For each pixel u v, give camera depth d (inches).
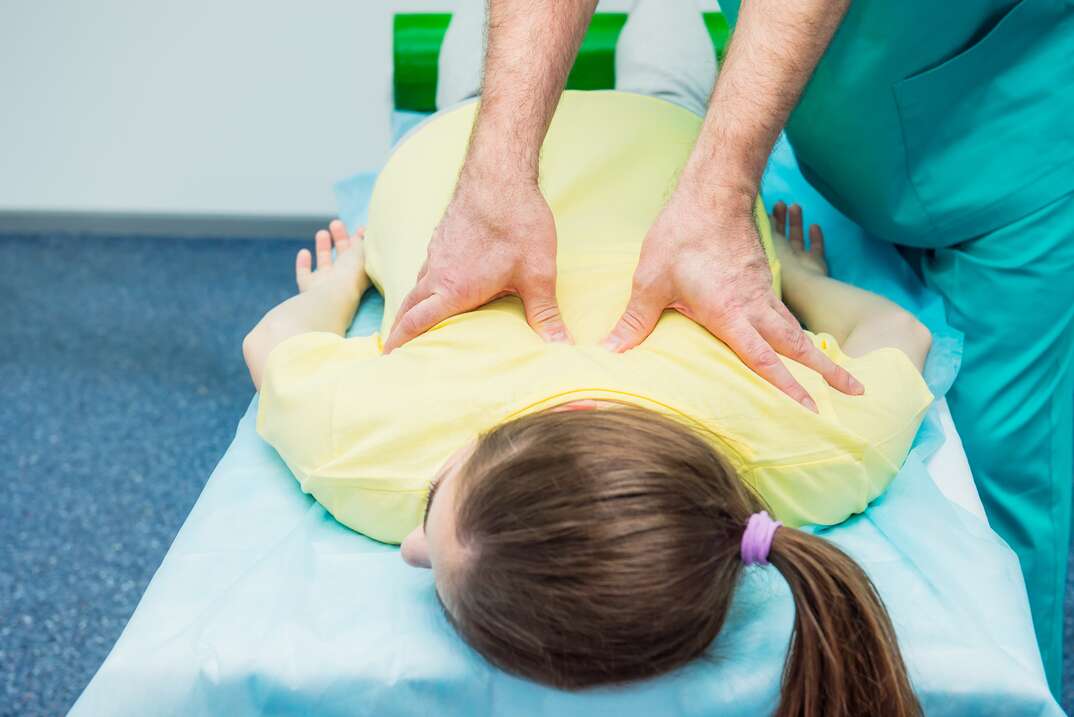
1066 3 37.9
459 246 34.1
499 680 29.3
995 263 42.3
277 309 40.8
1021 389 43.0
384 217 42.5
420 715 29.8
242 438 37.8
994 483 44.4
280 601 31.2
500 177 33.9
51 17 72.9
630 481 25.6
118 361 70.1
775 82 33.2
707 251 32.9
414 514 31.9
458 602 27.0
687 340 32.8
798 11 33.0
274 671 29.5
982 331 43.3
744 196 33.4
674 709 29.0
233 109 74.7
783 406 31.7
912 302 44.8
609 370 31.4
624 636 25.5
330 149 76.0
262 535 33.9
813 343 34.3
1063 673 52.1
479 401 31.6
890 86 39.0
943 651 29.5
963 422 43.7
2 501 61.4
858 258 47.1
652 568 25.2
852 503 33.3
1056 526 44.3
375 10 72.4
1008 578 32.3
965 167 40.9
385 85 73.8
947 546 32.8
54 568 58.1
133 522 60.7
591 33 57.2
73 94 74.4
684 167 34.5
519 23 35.8
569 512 25.3
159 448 64.9
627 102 43.6
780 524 26.5
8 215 78.4
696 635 26.4
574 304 35.8
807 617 25.6
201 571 32.8
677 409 30.4
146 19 73.0
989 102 39.6
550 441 26.5
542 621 25.6
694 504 25.9
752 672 29.1
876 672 25.7
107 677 29.7
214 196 77.6
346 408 32.8
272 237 79.4
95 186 77.3
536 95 35.1
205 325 72.6
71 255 77.7
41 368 69.6
